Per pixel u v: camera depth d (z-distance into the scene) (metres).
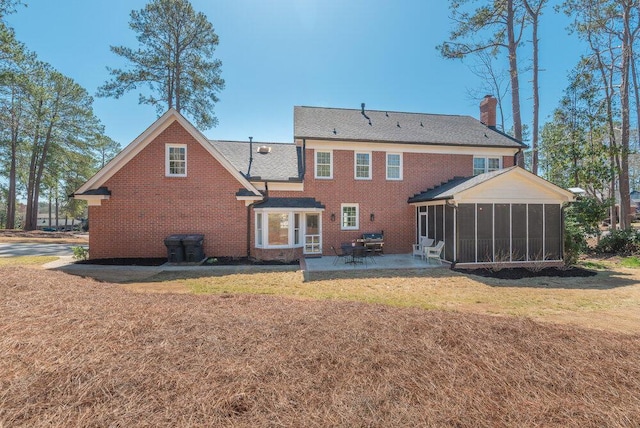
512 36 18.31
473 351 3.50
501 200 11.99
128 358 3.08
